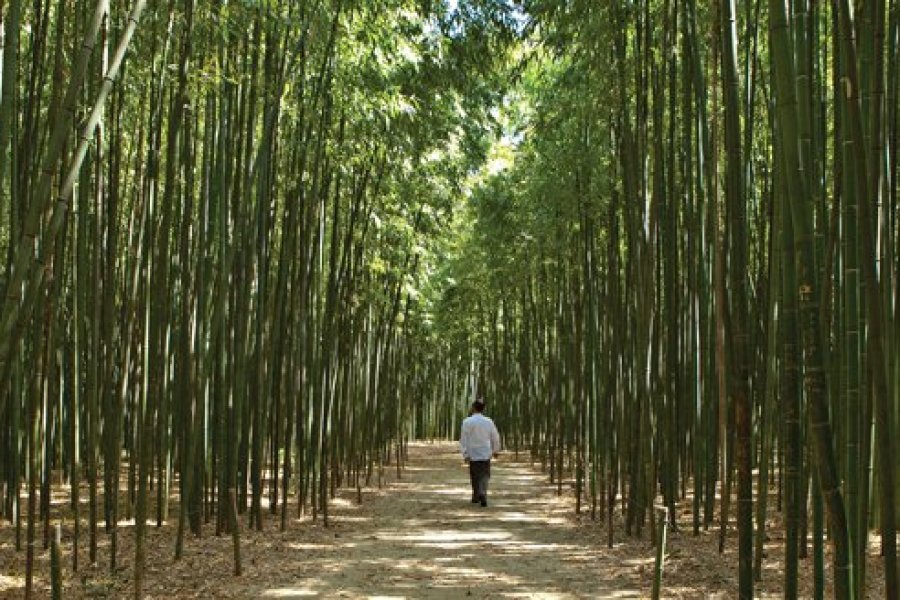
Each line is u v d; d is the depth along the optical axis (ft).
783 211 10.74
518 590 18.33
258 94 23.81
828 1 20.06
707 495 25.30
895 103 17.37
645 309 23.52
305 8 23.15
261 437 25.31
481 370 81.00
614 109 26.08
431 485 41.45
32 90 19.01
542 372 55.62
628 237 25.85
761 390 27.91
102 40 17.94
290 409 25.76
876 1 12.73
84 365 30.86
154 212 21.94
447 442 90.74
